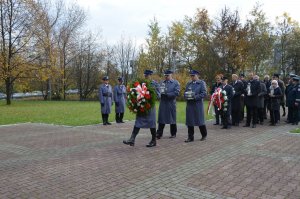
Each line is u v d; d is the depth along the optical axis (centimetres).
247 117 1320
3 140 1048
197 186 575
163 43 4459
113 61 4853
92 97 4659
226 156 795
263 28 4047
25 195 538
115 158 784
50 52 3331
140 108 889
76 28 4356
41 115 1872
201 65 3788
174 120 1035
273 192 545
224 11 3991
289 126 1318
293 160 755
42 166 717
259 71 4109
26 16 3152
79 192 549
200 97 975
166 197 523
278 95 1341
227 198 517
